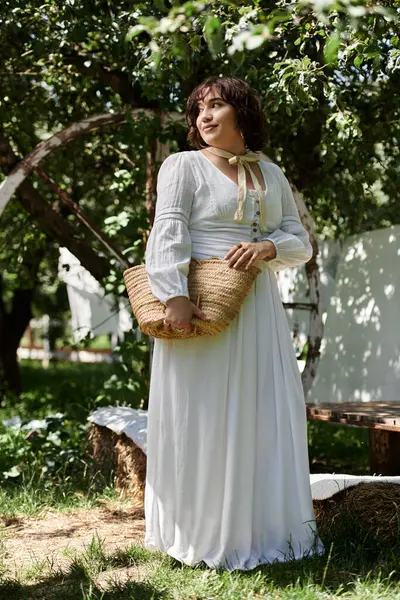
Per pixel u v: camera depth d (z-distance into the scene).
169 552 3.18
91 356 23.61
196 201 3.23
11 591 2.94
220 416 3.13
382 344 6.00
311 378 5.94
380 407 4.72
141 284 3.23
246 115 3.32
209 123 3.29
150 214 5.89
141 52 4.69
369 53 3.75
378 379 6.01
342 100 5.27
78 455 5.34
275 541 3.17
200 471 3.12
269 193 3.33
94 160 7.53
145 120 5.46
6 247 8.57
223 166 3.29
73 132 5.58
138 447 4.64
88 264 6.50
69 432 5.96
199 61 5.22
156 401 3.26
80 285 11.09
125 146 6.21
